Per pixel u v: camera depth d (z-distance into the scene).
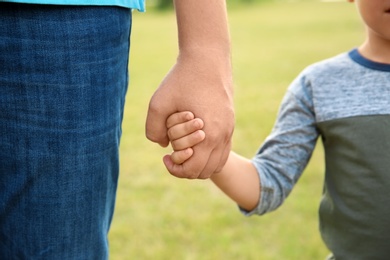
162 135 1.14
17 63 1.00
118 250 2.75
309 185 3.49
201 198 3.38
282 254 2.66
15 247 1.12
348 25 13.94
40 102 1.02
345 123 1.36
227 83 1.11
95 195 1.11
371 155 1.32
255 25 15.27
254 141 4.50
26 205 1.08
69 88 1.03
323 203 1.43
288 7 21.83
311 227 2.93
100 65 1.05
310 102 1.43
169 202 3.34
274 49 10.36
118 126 1.14
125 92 1.18
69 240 1.11
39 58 1.00
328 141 1.40
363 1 1.32
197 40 1.11
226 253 2.70
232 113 1.11
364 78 1.38
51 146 1.04
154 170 3.93
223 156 1.15
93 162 1.08
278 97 6.20
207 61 1.09
